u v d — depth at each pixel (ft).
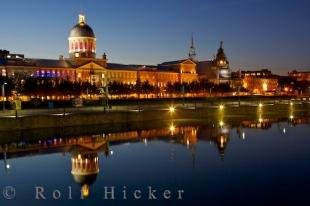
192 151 258.57
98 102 560.20
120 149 274.57
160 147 279.49
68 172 207.00
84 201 157.28
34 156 255.50
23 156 255.91
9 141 322.34
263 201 149.89
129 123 449.06
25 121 374.84
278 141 298.56
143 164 220.84
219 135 340.18
